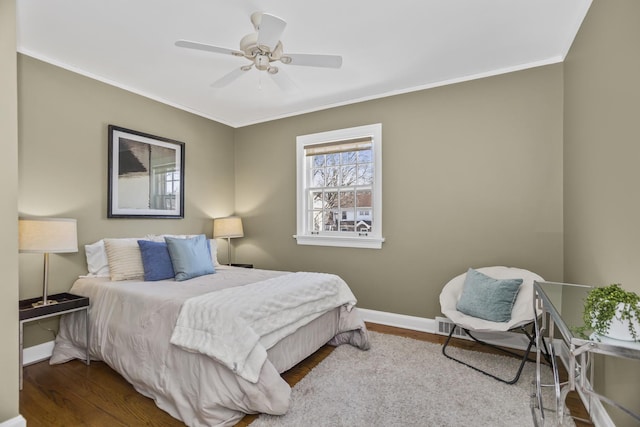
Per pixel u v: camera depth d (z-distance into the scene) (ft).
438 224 10.19
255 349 5.70
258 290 7.19
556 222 8.69
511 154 9.22
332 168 12.48
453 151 9.99
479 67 9.24
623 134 4.88
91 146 9.39
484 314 7.84
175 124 11.90
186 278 8.96
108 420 5.80
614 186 5.22
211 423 5.47
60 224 7.42
